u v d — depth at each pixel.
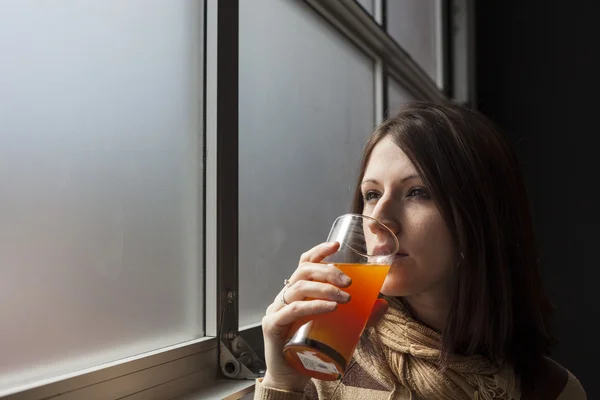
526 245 0.97
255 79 1.28
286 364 0.79
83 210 0.80
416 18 2.63
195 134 1.07
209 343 1.03
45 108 0.74
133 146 0.90
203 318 1.07
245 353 1.09
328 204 1.69
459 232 0.85
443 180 0.83
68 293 0.76
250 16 1.27
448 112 0.91
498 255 0.88
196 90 1.08
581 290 2.88
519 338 0.96
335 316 0.69
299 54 1.52
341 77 1.81
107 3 0.86
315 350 0.68
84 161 0.80
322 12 1.65
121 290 0.86
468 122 0.91
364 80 2.00
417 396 0.87
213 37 1.09
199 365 1.00
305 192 1.53
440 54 3.04
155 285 0.94
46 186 0.74
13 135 0.70
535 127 3.03
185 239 1.02
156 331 0.94
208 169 1.08
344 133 1.82
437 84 2.98
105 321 0.83
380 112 2.09
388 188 0.85
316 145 1.61
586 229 2.89
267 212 1.32
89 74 0.82
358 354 0.92
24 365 0.69
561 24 3.00
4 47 0.69
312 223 1.57
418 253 0.83
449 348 0.85
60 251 0.75
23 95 0.71
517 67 3.08
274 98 1.37
